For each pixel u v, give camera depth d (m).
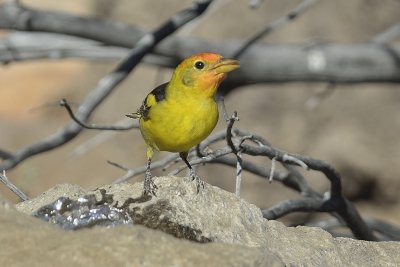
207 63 8.56
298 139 21.05
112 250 6.07
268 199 20.39
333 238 7.99
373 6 22.27
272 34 21.75
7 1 14.75
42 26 14.73
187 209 7.55
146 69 21.53
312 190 10.84
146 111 8.73
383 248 8.18
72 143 20.84
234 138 9.30
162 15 22.78
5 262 5.99
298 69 15.75
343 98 21.56
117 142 20.84
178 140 8.70
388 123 21.38
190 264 6.09
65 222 7.45
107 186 7.77
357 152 21.11
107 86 13.26
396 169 21.05
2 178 8.72
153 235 6.28
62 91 22.83
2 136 21.22
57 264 5.98
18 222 6.38
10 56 14.73
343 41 21.81
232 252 6.23
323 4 22.19
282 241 7.73
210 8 17.03
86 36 14.87
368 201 21.27
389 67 15.73
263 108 21.22
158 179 7.76
